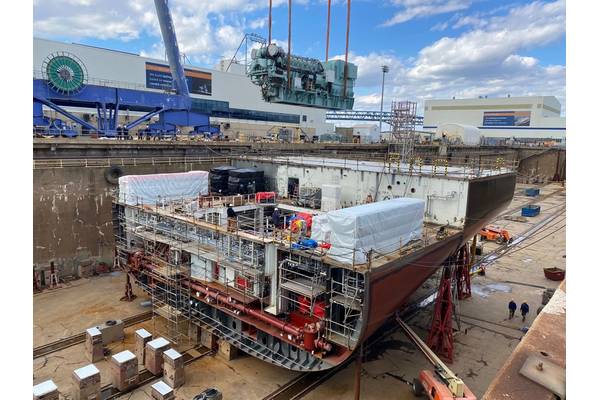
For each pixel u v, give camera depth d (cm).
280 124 8519
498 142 10244
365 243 1448
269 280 1639
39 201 2580
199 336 1928
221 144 4103
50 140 2878
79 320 2111
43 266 2622
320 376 1688
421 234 1814
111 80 5781
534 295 2595
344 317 1495
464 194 2012
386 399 1544
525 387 543
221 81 7275
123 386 1528
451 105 12494
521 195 6956
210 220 1997
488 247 3747
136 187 2331
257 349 1680
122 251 2412
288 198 2764
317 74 4775
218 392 1455
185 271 1947
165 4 4403
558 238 4072
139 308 2266
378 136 9319
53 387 1316
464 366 1778
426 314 2328
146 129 4281
